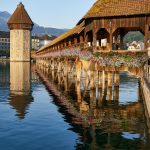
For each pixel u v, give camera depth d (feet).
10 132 51.49
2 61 493.36
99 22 89.40
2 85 130.52
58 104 80.48
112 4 89.92
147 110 60.95
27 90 112.98
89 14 90.89
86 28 101.19
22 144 44.91
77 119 61.72
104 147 43.68
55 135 49.65
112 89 102.63
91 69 95.61
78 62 111.55
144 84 75.82
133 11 84.28
